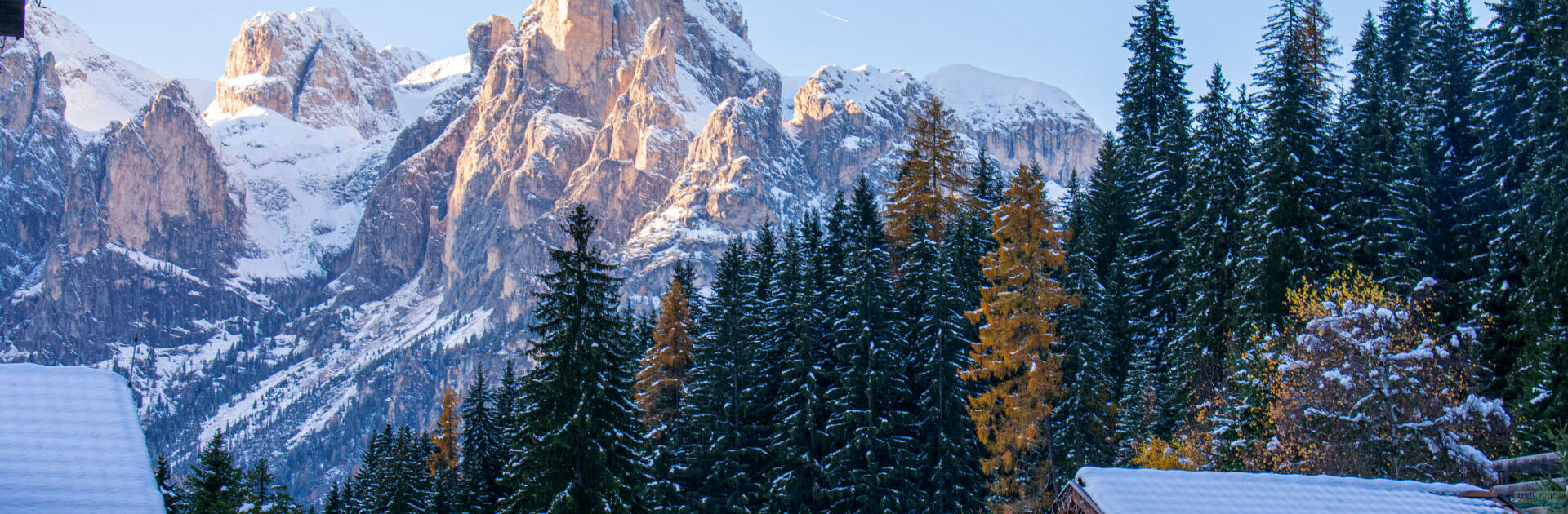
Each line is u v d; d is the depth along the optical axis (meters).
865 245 67.00
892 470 61.78
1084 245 63.28
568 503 45.50
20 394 21.33
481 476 83.12
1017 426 56.84
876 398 63.88
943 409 63.34
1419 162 59.22
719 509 64.44
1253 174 56.19
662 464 64.94
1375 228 54.94
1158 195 70.19
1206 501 23.73
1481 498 24.14
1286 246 52.56
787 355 66.12
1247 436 45.41
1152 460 50.38
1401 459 38.28
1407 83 69.88
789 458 63.34
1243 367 47.53
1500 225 53.84
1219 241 57.78
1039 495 57.00
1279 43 63.50
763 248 81.56
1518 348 48.56
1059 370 58.03
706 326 68.25
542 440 46.12
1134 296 66.19
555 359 46.34
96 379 22.75
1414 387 38.75
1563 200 47.50
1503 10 61.09
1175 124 76.31
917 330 67.12
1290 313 46.50
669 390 68.38
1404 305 44.44
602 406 46.97
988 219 80.75
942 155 80.81
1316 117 57.91
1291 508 23.48
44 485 17.50
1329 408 39.84
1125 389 59.59
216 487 67.56
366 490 100.06
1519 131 57.19
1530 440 39.50
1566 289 45.78
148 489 18.08
